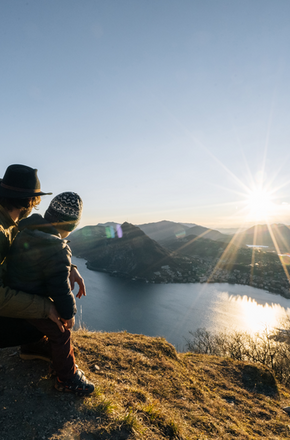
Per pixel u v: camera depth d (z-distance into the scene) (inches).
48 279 72.4
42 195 80.6
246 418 149.6
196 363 221.8
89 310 3944.4
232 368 222.1
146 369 150.8
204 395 151.9
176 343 2773.1
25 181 75.1
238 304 4574.3
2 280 72.6
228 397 171.0
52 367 91.6
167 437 93.1
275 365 415.5
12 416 76.5
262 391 198.1
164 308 4247.0
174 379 153.3
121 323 3484.3
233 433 122.3
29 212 83.6
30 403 83.0
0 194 74.8
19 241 73.3
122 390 113.3
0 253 71.8
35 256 71.2
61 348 83.5
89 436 76.2
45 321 79.1
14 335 79.4
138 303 4498.0
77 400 89.2
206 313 3939.5
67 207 81.3
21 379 93.6
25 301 69.1
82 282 109.3
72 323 82.3
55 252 72.2
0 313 70.4
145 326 3395.7
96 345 157.5
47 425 75.8
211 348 767.7
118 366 140.7
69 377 88.0
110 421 84.4
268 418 157.1
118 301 4557.1
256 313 3983.8
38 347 102.7
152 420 98.1
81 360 133.8
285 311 4101.9
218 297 5103.3
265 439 128.8
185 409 127.3
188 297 5073.8
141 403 108.0
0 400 82.2
